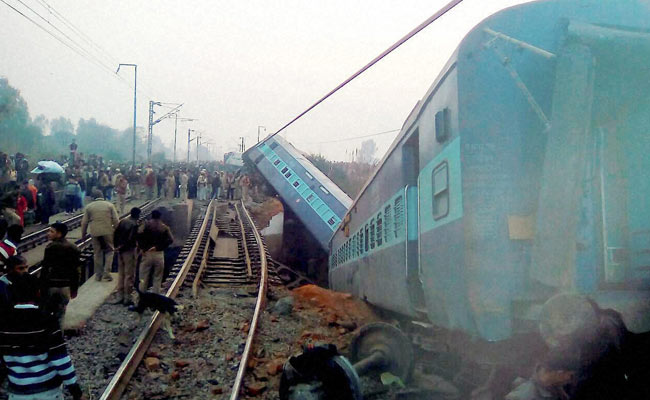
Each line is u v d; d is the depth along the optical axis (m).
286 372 5.38
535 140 5.21
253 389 7.04
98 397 6.64
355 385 5.08
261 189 42.81
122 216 23.19
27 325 4.43
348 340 9.84
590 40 4.85
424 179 6.81
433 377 6.93
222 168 66.75
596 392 4.23
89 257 15.28
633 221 5.03
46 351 4.50
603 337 4.28
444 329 6.61
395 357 6.86
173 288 12.52
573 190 4.74
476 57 5.38
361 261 12.13
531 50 5.06
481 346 5.59
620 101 5.11
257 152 34.12
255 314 10.58
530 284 5.09
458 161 5.39
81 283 14.41
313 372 5.27
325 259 28.80
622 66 5.00
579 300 4.47
